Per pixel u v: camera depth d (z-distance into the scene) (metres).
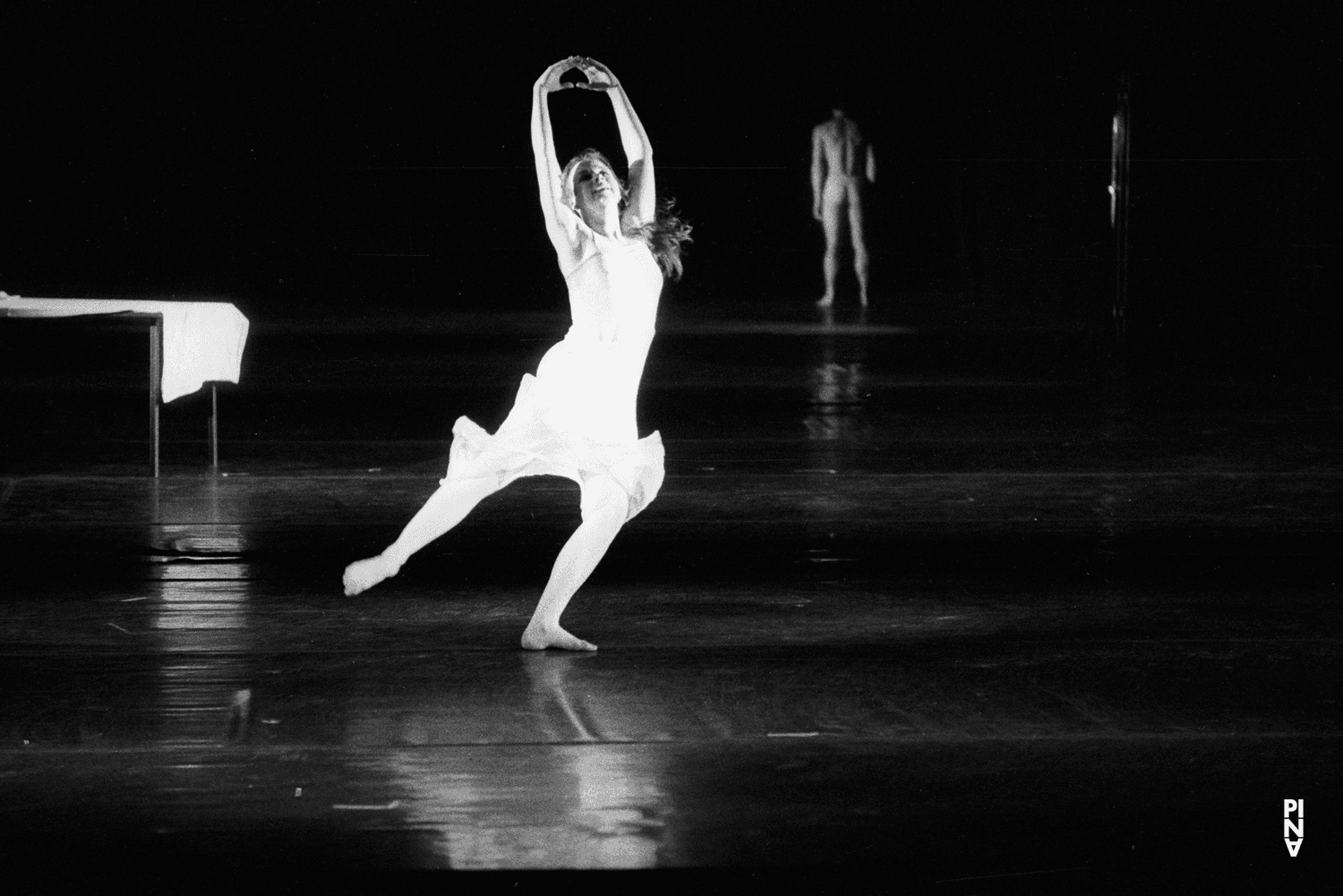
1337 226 42.38
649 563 16.55
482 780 9.72
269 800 9.35
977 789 9.57
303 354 37.84
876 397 31.20
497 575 15.89
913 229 46.56
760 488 21.12
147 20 46.16
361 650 12.89
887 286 46.69
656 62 47.03
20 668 12.30
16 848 8.63
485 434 12.89
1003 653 12.90
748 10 46.78
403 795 9.43
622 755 10.19
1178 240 42.75
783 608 14.52
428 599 14.80
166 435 25.78
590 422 12.86
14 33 45.91
